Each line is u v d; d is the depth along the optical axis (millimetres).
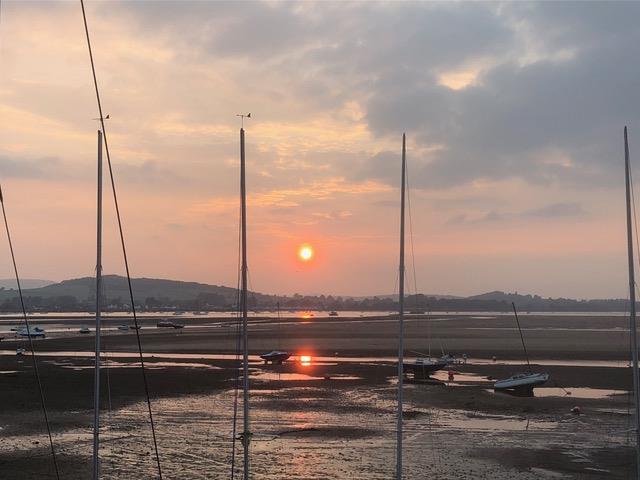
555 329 175875
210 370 78250
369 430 43000
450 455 36906
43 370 77938
